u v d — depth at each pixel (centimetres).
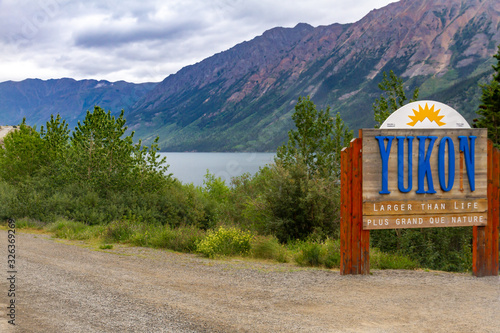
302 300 547
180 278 695
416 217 727
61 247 1044
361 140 718
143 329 421
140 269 775
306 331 421
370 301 542
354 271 729
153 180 2062
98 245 1115
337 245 919
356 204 722
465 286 636
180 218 1969
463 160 741
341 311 496
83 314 469
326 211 1408
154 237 1166
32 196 1748
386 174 717
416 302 538
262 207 1476
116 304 516
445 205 735
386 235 1279
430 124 750
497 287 631
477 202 742
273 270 783
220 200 2673
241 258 959
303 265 878
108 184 1964
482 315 480
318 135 1659
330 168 1588
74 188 1895
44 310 479
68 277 673
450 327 437
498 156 755
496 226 745
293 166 1484
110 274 714
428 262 1127
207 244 990
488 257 734
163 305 515
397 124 746
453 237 1235
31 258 850
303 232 1413
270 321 454
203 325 438
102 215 1716
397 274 739
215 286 632
